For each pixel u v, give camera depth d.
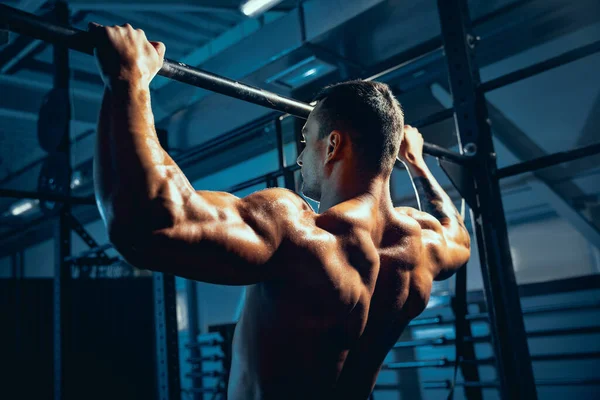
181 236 0.73
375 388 4.03
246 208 0.83
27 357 5.18
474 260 4.04
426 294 1.11
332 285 0.88
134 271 6.20
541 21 3.30
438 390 3.68
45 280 5.49
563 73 3.62
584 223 3.52
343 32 3.38
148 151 0.74
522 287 3.58
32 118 5.48
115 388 5.55
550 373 3.38
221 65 4.07
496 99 3.97
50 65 5.07
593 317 3.24
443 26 2.38
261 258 0.81
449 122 3.89
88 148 5.95
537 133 3.78
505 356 2.09
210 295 5.89
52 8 4.02
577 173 3.58
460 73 2.31
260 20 4.66
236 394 0.94
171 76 1.13
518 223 3.97
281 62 3.71
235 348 0.97
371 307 1.00
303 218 0.90
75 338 5.43
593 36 3.42
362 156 1.02
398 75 3.63
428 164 4.31
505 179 3.94
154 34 5.03
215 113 4.33
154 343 5.97
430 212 1.44
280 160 3.40
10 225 7.75
